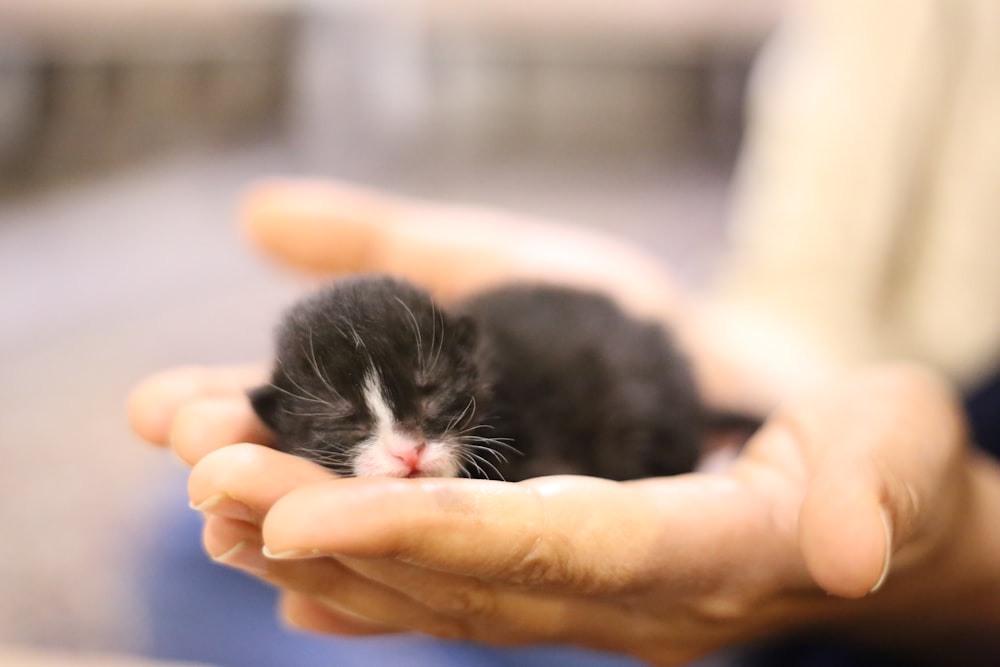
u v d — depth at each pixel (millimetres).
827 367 667
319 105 901
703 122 1081
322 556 378
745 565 389
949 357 653
